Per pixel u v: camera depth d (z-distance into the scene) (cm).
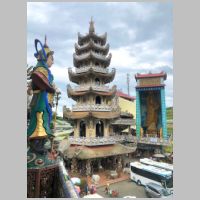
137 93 5459
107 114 3866
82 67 4228
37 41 1925
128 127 5700
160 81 5238
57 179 1952
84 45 4284
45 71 1928
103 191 3005
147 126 5597
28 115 2008
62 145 3741
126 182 3431
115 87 4112
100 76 4119
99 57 4122
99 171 3766
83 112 3859
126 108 6800
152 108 5591
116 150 3762
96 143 3659
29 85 2050
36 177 1764
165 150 5069
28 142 1884
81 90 4059
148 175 3127
